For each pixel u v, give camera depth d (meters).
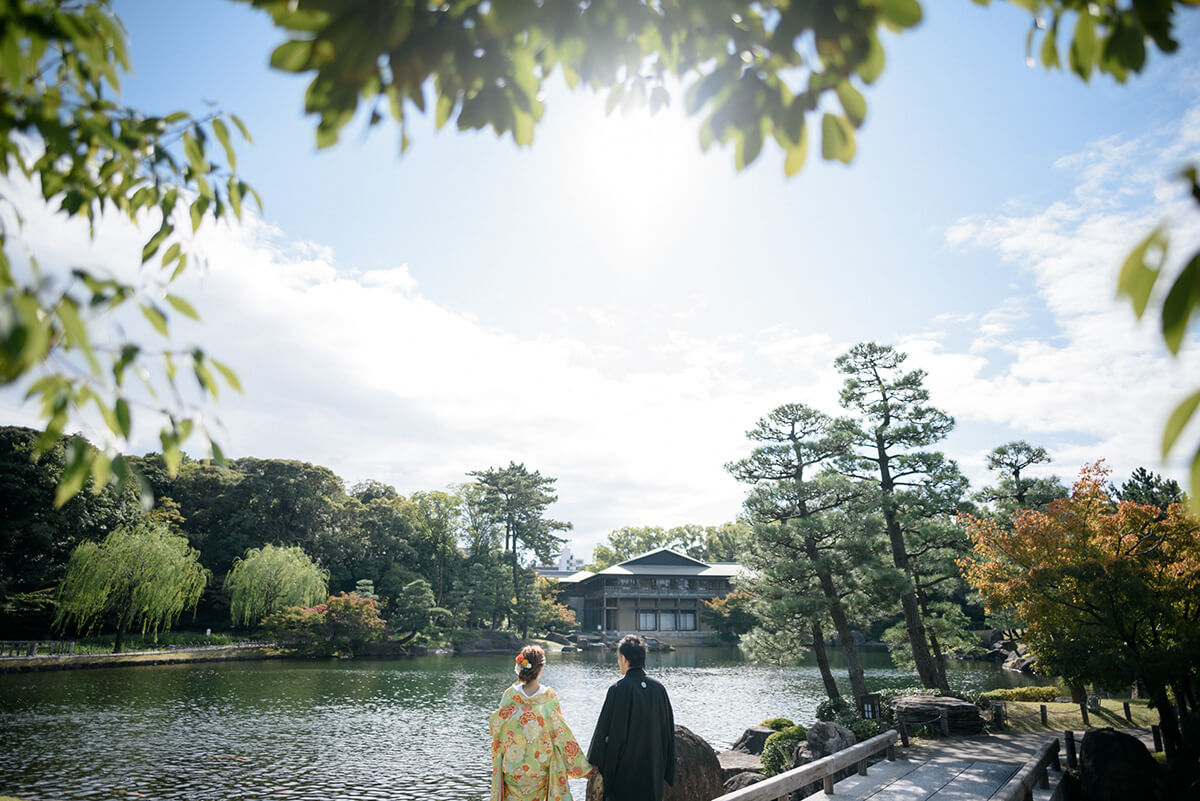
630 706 4.81
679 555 81.75
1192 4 1.51
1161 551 12.50
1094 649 12.07
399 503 70.44
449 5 1.55
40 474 40.75
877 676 40.06
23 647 36.19
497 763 4.74
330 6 1.37
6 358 1.23
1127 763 10.22
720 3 1.59
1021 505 27.88
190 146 2.43
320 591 51.25
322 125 1.60
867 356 23.53
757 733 16.31
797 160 1.73
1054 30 1.79
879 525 20.20
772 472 21.55
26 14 1.70
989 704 19.08
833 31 1.46
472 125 1.79
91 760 14.83
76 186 2.56
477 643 58.84
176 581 40.81
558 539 73.88
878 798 9.05
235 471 59.78
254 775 14.23
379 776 14.52
